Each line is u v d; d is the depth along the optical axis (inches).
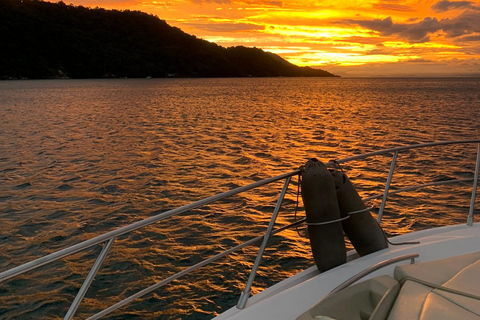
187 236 456.1
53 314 317.1
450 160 860.6
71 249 83.0
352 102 3021.7
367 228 131.6
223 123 1704.0
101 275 370.6
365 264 122.7
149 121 1800.0
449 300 86.3
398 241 138.7
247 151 1051.3
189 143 1187.3
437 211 529.7
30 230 502.9
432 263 101.3
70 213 565.0
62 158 981.8
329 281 114.6
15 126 1646.2
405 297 88.0
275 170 843.4
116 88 5728.3
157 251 417.7
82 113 2218.3
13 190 690.2
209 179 757.3
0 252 440.8
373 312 86.0
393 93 4471.0
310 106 2657.5
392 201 569.3
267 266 381.7
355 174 749.3
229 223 497.4
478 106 2491.4
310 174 123.6
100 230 502.9
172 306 322.3
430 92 4660.4
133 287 351.3
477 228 149.2
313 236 126.6
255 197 608.4
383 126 1562.5
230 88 6033.5
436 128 1485.0
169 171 824.9
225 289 344.5
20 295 341.4
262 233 464.8
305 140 1239.5
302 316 89.2
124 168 858.1
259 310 103.6
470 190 615.2
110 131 1478.8
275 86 7303.2
